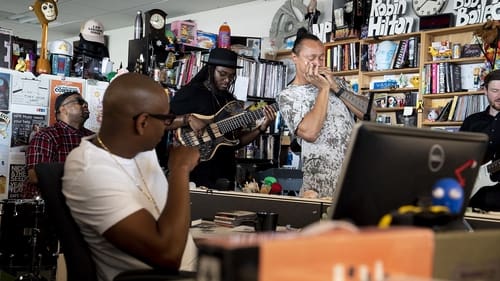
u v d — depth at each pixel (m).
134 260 1.51
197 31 5.97
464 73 5.09
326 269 0.65
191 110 4.14
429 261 0.77
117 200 1.42
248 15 7.10
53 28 9.28
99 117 4.73
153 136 1.54
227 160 4.14
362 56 5.59
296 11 6.20
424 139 1.02
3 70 4.26
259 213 2.06
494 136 3.72
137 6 7.54
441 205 0.96
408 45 5.30
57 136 4.09
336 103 2.73
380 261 0.70
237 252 0.62
